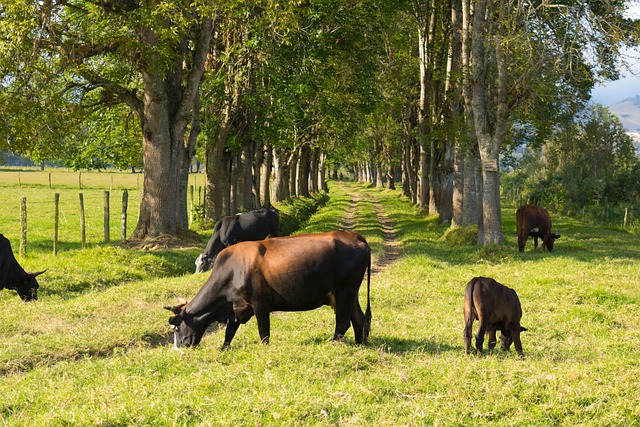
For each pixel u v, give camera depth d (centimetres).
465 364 926
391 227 4094
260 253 1093
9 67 2058
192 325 1116
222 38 3231
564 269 2027
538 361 1008
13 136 2188
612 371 900
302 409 752
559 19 2456
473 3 2884
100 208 4900
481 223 2812
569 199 6688
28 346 1139
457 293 1695
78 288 1778
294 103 3122
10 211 4469
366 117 4484
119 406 764
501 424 727
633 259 2325
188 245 2486
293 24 2433
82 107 2481
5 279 1509
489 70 2883
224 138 3253
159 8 2120
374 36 3628
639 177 6775
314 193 7069
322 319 1381
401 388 838
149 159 2519
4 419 757
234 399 784
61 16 2239
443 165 3850
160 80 2455
